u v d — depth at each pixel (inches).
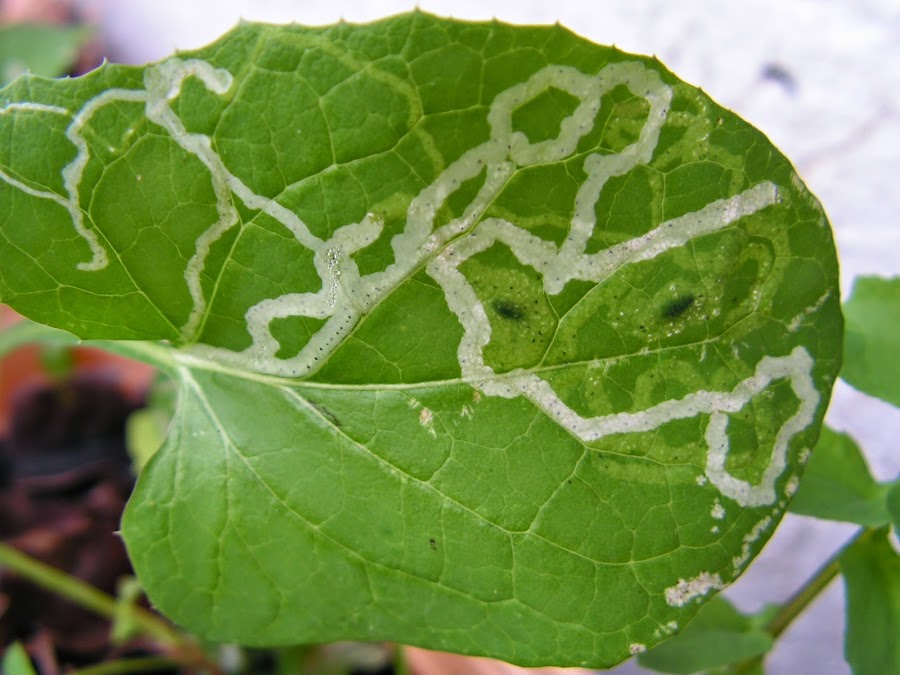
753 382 2.8
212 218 2.7
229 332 2.9
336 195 2.7
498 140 2.6
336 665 4.5
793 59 4.3
